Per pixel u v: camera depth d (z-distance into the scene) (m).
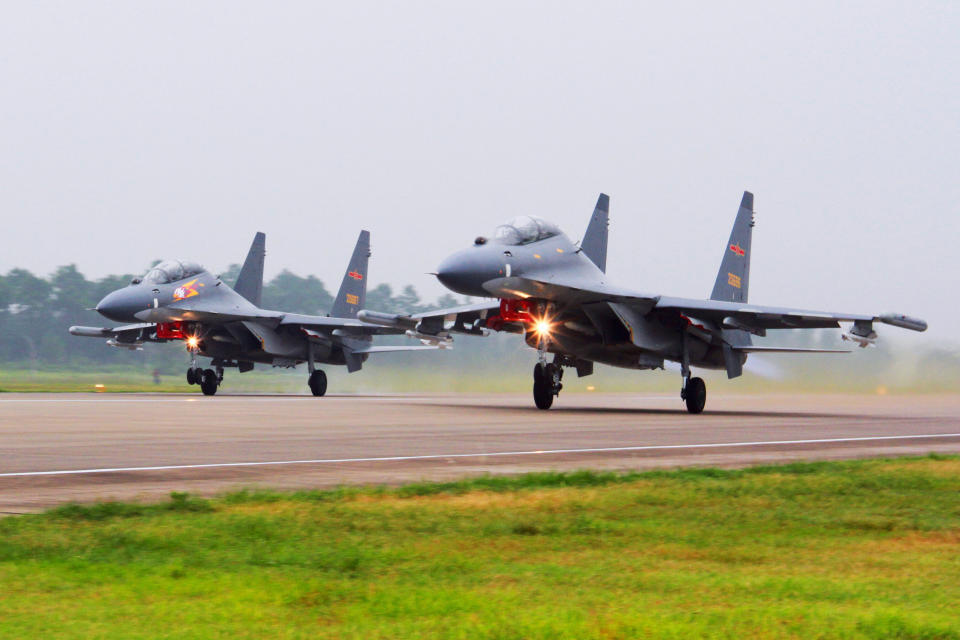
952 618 22.19
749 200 130.62
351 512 35.62
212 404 119.25
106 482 43.97
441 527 33.00
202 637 20.23
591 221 117.44
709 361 117.12
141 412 98.50
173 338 161.50
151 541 29.62
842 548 30.38
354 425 80.69
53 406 110.56
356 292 186.88
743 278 130.38
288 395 178.88
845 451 63.84
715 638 20.52
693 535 32.22
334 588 24.19
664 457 57.97
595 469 51.53
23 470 47.69
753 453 61.44
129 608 22.33
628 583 25.23
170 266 162.25
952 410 129.62
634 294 106.94
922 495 42.03
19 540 29.61
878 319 102.44
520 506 37.62
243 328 167.00
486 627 20.98
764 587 24.86
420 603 22.92
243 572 26.08
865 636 20.78
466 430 75.94
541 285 100.69
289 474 47.62
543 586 24.84
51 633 20.31
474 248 100.94
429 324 125.00
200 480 45.03
